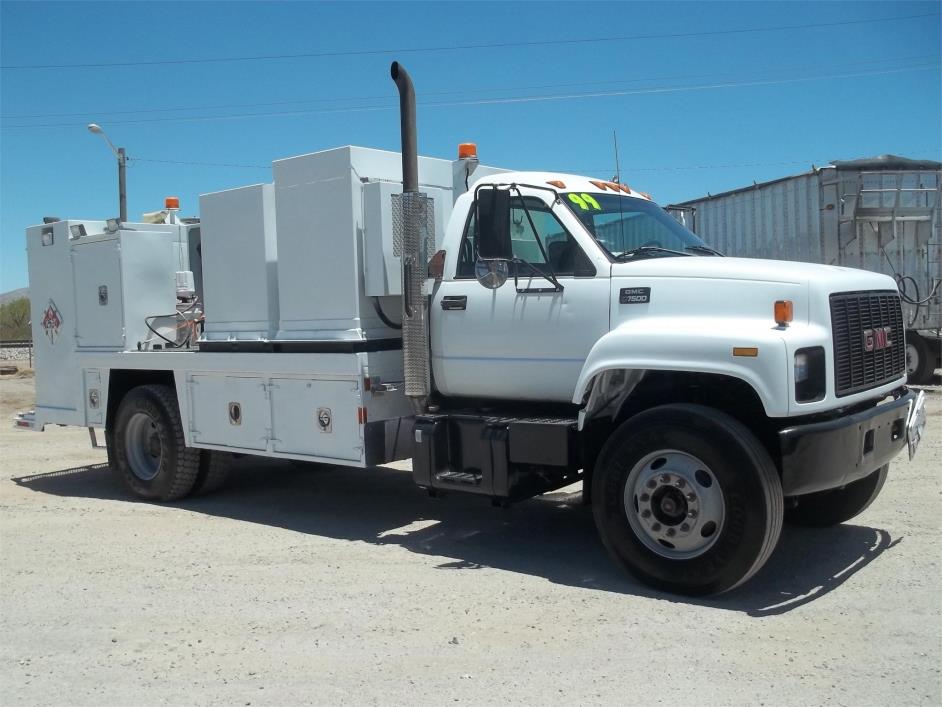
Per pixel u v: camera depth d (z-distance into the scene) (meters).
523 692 4.10
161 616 5.21
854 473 5.25
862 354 5.50
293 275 7.16
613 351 5.46
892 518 6.93
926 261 14.66
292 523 7.44
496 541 6.74
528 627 4.89
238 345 7.61
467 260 6.44
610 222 6.16
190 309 9.05
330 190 6.85
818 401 5.06
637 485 5.41
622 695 4.04
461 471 6.25
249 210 7.48
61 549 6.73
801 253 15.23
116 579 5.93
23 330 47.38
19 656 4.68
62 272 9.25
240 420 7.59
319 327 7.00
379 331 6.93
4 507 8.32
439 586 5.63
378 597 5.43
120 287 8.62
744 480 4.96
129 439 8.62
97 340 8.92
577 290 5.82
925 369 14.82
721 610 5.10
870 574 5.64
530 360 6.04
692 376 5.47
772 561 5.98
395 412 6.98
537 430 5.81
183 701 4.10
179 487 8.24
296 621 5.06
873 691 4.03
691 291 5.44
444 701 4.03
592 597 5.37
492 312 6.19
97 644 4.81
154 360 8.25
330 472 9.80
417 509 7.88
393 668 4.39
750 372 4.99
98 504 8.40
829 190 14.55
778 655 4.44
